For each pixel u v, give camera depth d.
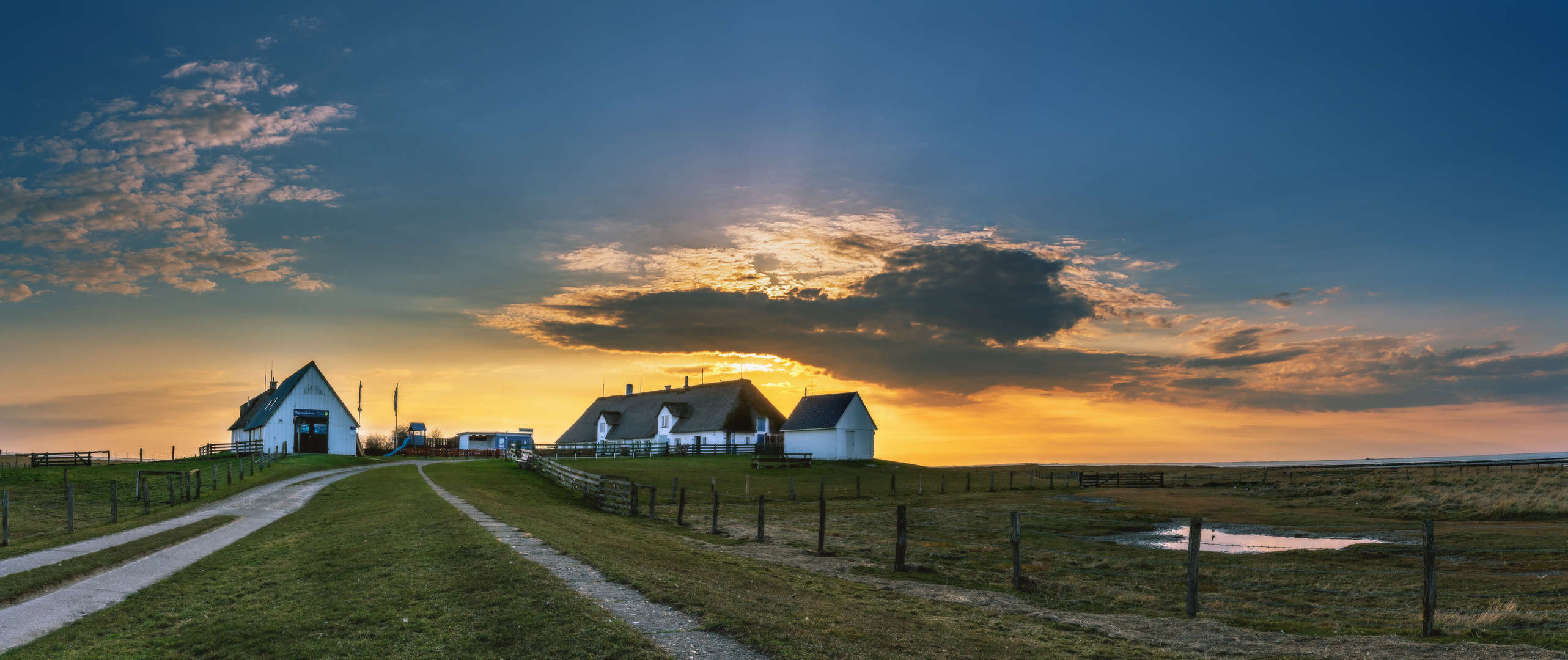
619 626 12.53
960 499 54.97
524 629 12.64
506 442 110.38
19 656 13.18
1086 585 21.72
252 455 70.56
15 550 23.83
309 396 85.94
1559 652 13.59
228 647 13.52
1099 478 71.19
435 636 12.88
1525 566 24.84
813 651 11.84
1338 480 65.81
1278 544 32.03
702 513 41.31
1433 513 41.56
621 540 24.98
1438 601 20.08
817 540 30.64
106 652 13.43
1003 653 13.09
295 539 25.69
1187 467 105.25
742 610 13.93
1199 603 19.59
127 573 20.19
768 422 98.44
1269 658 13.71
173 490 45.19
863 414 91.94
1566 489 44.81
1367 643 14.62
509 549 18.97
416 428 118.81
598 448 103.12
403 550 20.50
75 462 65.12
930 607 17.30
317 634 13.68
